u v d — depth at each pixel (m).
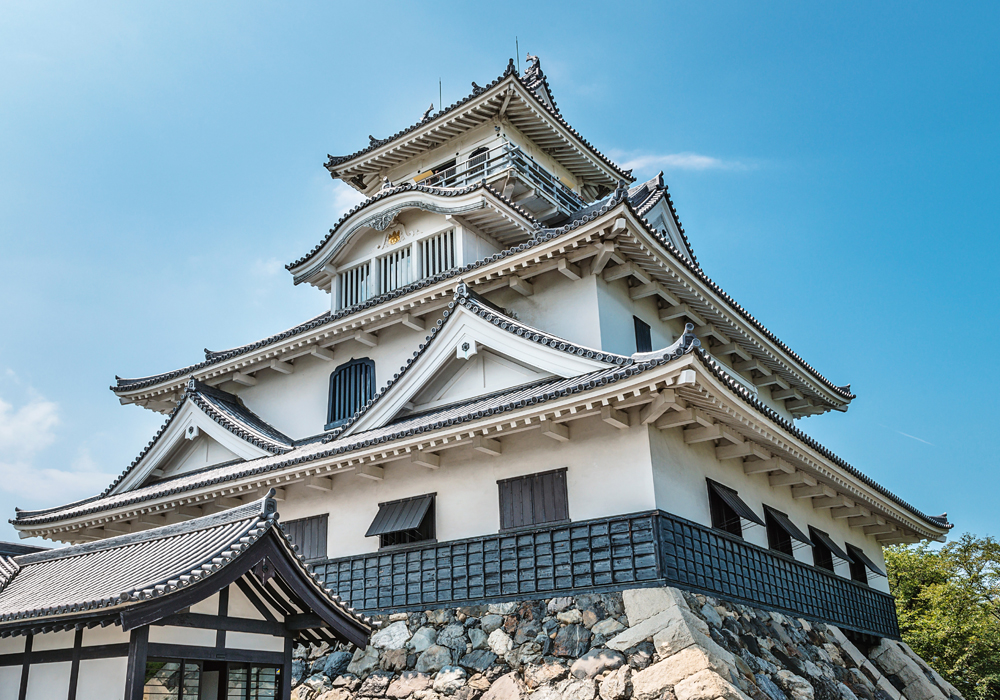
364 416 17.64
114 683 9.23
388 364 20.64
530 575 14.10
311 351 21.62
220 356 23.12
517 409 13.76
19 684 10.09
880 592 22.14
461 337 16.77
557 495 14.44
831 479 17.56
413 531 16.02
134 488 21.62
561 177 28.05
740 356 22.14
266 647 10.54
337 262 23.34
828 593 18.44
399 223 22.38
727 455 15.93
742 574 14.92
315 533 17.55
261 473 16.81
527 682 12.73
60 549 13.02
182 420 21.31
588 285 17.81
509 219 21.06
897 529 22.70
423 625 14.77
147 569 10.23
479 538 14.92
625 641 12.29
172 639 9.41
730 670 11.45
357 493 17.25
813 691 13.41
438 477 16.19
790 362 23.09
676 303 19.75
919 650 30.11
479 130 25.88
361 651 15.05
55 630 9.55
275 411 22.67
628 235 16.69
